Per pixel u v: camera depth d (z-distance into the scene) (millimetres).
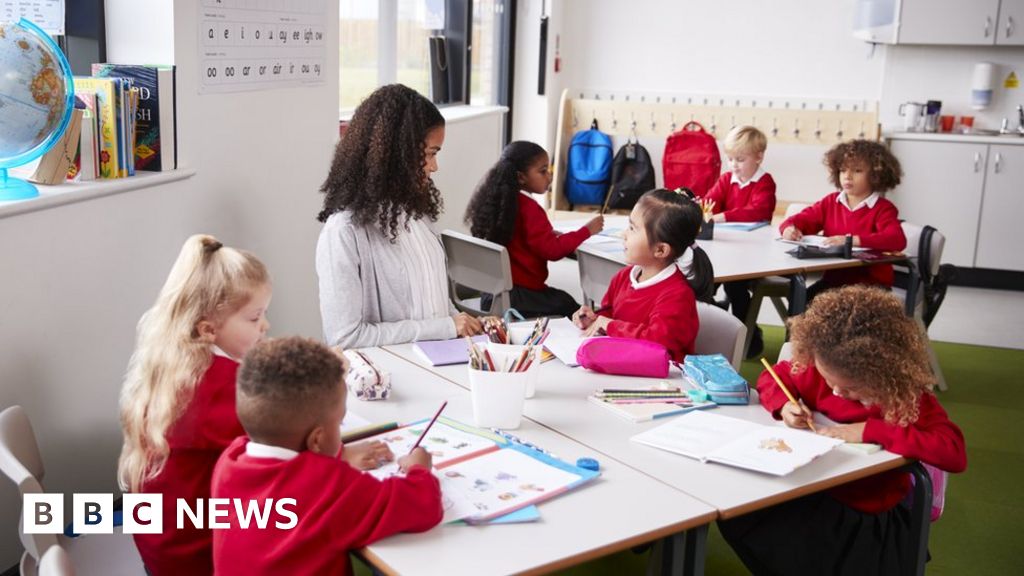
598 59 6469
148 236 2393
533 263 3389
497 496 1473
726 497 1520
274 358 1348
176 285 1609
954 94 5887
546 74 6188
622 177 6109
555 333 2355
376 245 2281
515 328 2354
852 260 3398
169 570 1643
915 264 3621
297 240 3186
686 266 3092
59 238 2053
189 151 2537
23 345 1969
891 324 1734
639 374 2098
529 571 1283
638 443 1726
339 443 1458
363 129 2256
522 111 6297
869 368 1701
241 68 2746
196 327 1602
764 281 3893
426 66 4910
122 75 2393
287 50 2990
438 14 5004
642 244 2369
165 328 1592
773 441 1716
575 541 1361
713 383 1954
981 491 3002
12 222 1900
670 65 6344
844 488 1830
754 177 4273
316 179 3266
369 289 2287
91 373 2215
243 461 1372
